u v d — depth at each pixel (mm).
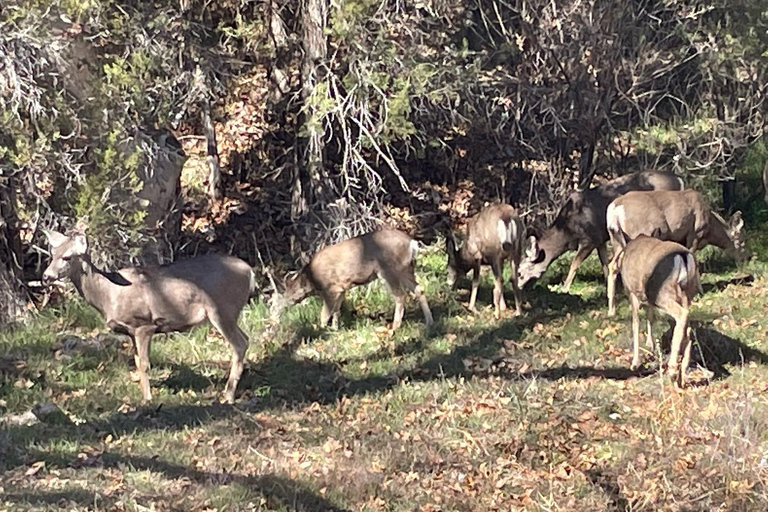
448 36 17672
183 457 8773
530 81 17719
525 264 15453
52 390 10836
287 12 18188
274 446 9227
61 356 11992
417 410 10211
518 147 18891
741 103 18594
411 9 17062
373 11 15133
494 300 14125
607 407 10062
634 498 8062
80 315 13539
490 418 9891
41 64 12617
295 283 13453
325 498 8094
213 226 18219
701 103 18922
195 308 10555
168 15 15117
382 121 15422
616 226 14117
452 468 8719
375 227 15727
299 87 17359
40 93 12820
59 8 12430
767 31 17625
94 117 13414
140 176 14469
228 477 8352
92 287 10523
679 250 10656
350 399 10680
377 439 9352
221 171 19938
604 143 18219
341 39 14742
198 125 21047
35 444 9070
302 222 16094
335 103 15141
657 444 9062
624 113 17812
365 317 13984
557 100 17453
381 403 10461
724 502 8023
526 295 15281
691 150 18531
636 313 11344
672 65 17422
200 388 11141
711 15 18250
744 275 15648
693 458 8719
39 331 12984
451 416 9922
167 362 11984
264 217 18625
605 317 13586
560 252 15438
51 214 13211
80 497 7703
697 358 11406
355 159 15797
